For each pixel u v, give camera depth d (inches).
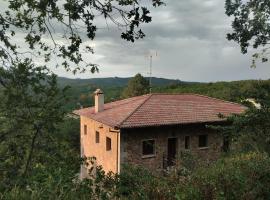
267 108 281.9
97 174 218.7
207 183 211.5
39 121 256.2
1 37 224.2
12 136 255.1
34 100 256.5
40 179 182.7
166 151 670.5
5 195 147.5
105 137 711.1
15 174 227.6
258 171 251.6
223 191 210.4
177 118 672.4
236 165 277.4
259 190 227.8
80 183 190.2
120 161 621.9
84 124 920.9
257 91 291.6
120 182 210.7
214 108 778.2
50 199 152.9
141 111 677.3
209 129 723.4
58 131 281.3
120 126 596.1
